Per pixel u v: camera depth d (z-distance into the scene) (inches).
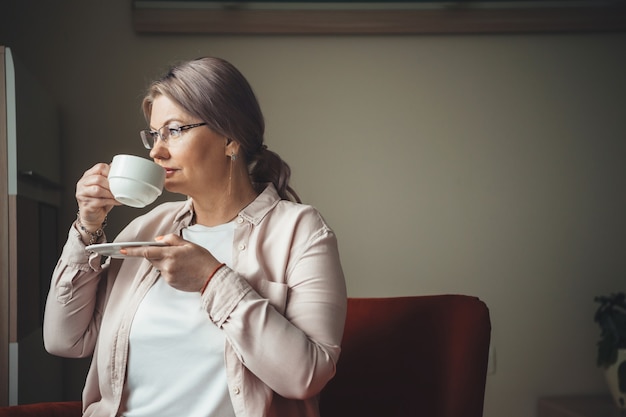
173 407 47.3
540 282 107.1
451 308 56.2
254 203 51.7
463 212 105.5
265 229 50.6
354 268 103.3
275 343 42.9
